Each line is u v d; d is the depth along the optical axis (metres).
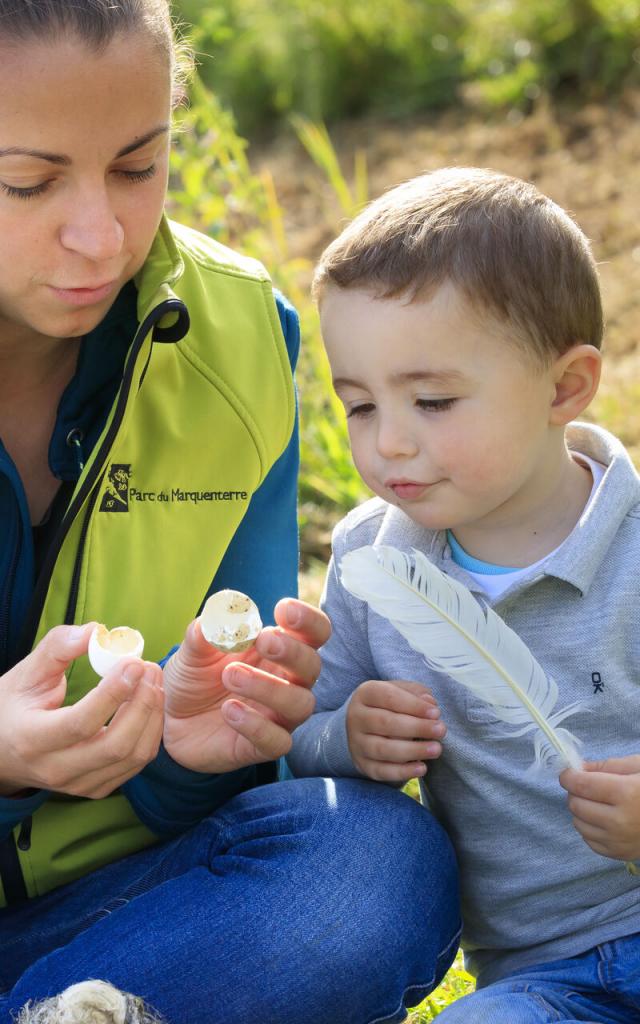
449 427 1.84
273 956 1.73
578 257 1.93
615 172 5.90
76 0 1.59
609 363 4.57
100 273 1.71
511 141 6.46
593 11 6.74
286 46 7.80
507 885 1.97
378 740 1.95
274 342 2.12
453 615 1.80
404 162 6.67
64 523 1.84
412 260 1.83
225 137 4.72
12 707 1.71
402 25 7.63
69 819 2.00
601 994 1.85
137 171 1.71
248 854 1.90
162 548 2.01
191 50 2.10
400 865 1.83
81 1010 1.59
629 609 1.90
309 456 4.18
